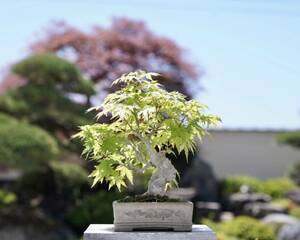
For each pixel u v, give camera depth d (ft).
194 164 84.12
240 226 45.11
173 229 15.06
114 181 16.16
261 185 87.81
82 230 54.44
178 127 15.21
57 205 61.36
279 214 69.21
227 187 85.10
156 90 15.43
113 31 75.15
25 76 56.13
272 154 100.12
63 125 58.75
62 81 56.59
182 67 71.87
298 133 86.12
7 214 53.36
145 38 73.82
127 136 15.87
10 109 56.59
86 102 58.80
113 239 14.61
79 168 63.72
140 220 15.05
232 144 99.66
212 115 15.47
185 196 74.59
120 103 15.30
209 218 69.21
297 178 89.10
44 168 61.93
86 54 74.59
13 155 49.08
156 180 15.70
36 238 52.39
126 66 73.46
